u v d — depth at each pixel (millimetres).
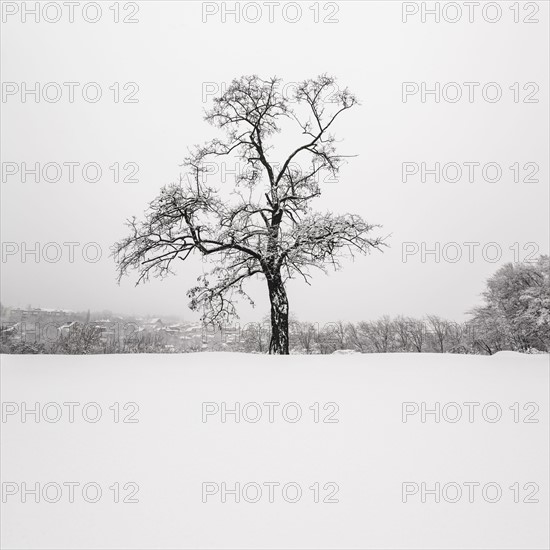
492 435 5441
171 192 17109
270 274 17203
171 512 3537
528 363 11305
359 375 9344
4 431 5555
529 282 18703
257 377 9031
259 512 3518
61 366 10500
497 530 3256
